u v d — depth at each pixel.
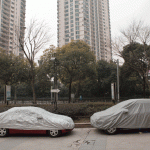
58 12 81.75
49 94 43.28
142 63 21.30
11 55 25.86
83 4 76.06
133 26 18.66
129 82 34.31
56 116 8.04
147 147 5.58
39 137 7.35
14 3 76.44
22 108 7.70
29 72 23.12
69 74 23.78
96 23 82.12
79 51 22.19
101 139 6.79
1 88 42.72
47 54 22.83
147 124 7.29
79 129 8.86
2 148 5.90
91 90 39.00
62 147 5.93
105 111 8.30
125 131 7.94
